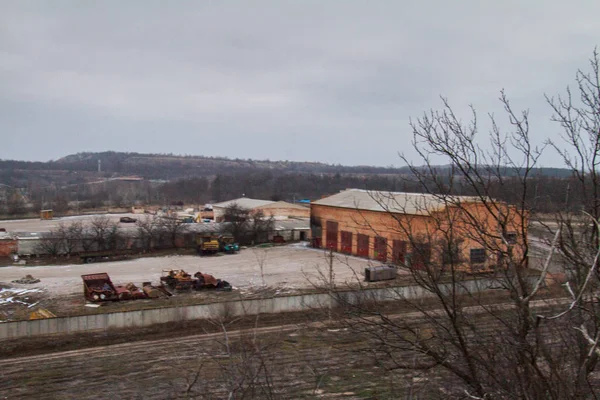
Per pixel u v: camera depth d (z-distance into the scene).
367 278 26.73
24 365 18.14
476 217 6.35
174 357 17.73
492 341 5.81
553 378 4.94
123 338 20.69
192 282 29.94
